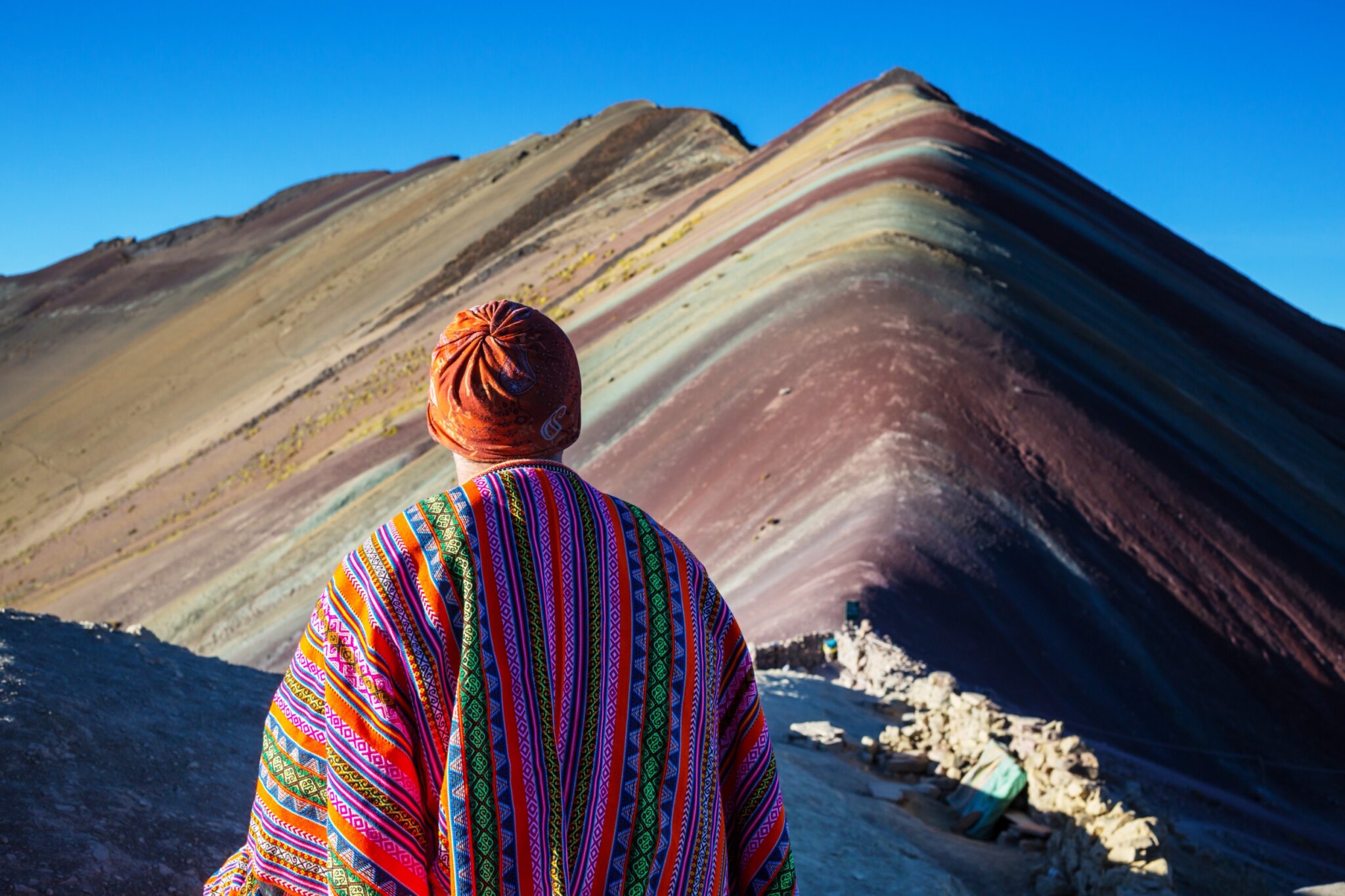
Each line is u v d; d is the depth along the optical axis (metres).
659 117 144.75
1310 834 15.80
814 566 23.19
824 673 15.68
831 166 67.25
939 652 18.88
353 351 106.25
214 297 163.50
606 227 108.62
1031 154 79.00
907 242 45.91
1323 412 53.47
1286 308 78.75
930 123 71.25
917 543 23.86
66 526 95.31
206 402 119.94
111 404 133.62
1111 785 8.15
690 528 32.25
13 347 174.50
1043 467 30.06
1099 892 6.17
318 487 62.50
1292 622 28.08
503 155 161.62
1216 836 12.88
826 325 40.19
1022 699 19.08
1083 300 47.34
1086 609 24.73
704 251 65.50
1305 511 36.44
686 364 45.84
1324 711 25.58
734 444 35.88
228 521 64.81
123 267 195.50
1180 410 40.19
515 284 100.00
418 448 61.38
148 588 59.34
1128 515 29.66
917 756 9.30
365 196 182.38
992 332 37.06
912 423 31.05
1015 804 8.08
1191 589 27.92
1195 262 77.31
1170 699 23.17
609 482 39.44
